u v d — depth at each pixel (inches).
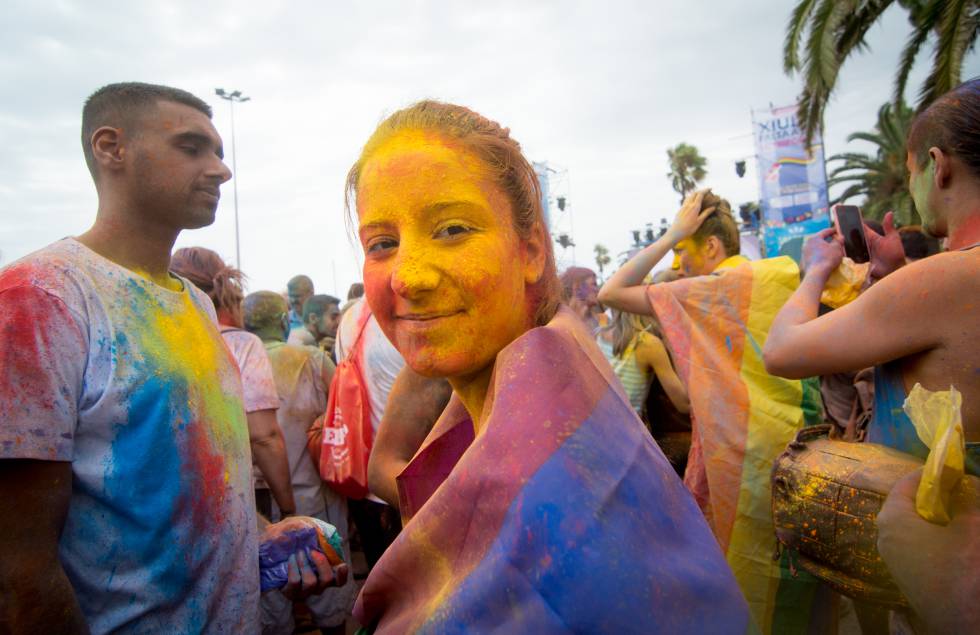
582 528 29.5
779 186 736.3
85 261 49.3
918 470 38.6
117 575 47.5
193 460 51.8
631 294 93.8
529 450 31.5
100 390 47.1
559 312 43.2
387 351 101.4
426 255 37.7
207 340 57.7
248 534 57.5
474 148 39.5
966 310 41.7
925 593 33.9
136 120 53.7
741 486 78.4
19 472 42.1
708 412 81.1
